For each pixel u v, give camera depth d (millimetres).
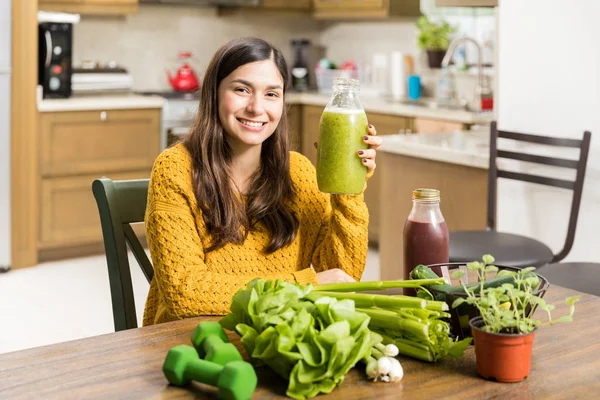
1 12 4395
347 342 1171
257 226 1795
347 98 1605
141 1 5348
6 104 4492
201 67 6000
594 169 3037
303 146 5777
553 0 3104
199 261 1680
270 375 1246
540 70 3188
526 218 3305
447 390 1194
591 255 3100
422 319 1286
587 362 1305
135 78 5738
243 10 5719
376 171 5098
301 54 6176
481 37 5129
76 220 4887
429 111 4762
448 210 3465
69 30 4805
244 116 1721
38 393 1182
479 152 3260
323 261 1856
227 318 1330
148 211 1727
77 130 4801
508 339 1200
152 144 5070
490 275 1736
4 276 4523
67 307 3980
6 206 4566
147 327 1471
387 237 3791
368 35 5988
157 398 1170
